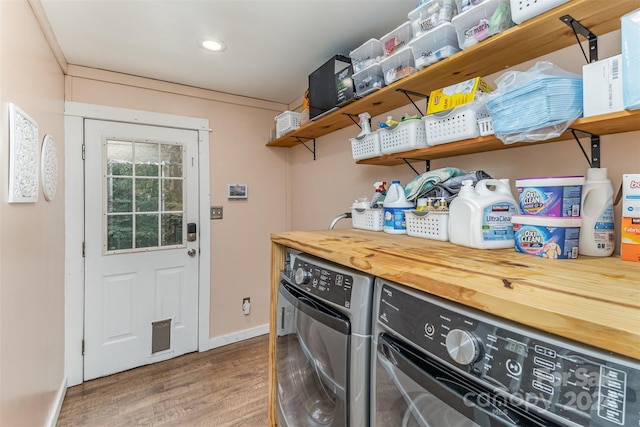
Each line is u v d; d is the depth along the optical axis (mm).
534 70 927
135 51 1946
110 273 2271
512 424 474
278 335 1332
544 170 1163
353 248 989
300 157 2906
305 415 1095
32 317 1376
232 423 1757
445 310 609
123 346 2316
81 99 2156
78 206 2143
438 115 1220
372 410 801
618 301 477
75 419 1782
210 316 2693
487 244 970
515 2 937
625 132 955
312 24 1655
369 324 823
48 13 1542
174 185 2523
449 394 571
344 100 1718
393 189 1442
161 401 1953
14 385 1155
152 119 2402
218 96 2686
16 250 1169
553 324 439
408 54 1349
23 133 1203
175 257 2531
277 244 1413
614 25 942
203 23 1646
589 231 870
